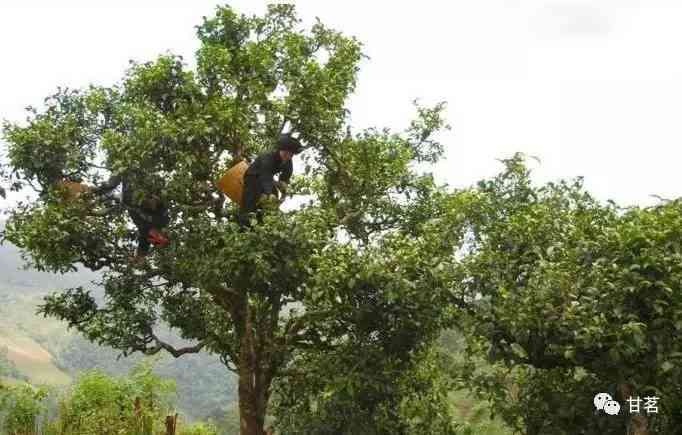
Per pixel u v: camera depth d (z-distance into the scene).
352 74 8.85
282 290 7.46
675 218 5.71
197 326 9.95
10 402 10.27
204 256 7.65
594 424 6.53
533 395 7.25
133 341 9.22
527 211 7.20
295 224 7.04
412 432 9.06
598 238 5.92
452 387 6.82
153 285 9.48
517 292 6.32
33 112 8.43
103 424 10.47
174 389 12.24
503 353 6.28
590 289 5.58
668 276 5.46
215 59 7.85
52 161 8.10
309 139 8.41
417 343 7.37
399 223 9.35
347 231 9.13
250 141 8.37
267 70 8.23
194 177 8.12
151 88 7.92
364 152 8.84
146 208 8.01
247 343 9.01
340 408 8.24
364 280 6.60
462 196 8.04
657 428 6.58
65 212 7.94
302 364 9.40
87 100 8.51
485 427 12.07
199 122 7.30
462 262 6.84
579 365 5.94
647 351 5.59
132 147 7.39
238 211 8.02
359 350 7.27
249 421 9.01
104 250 8.64
